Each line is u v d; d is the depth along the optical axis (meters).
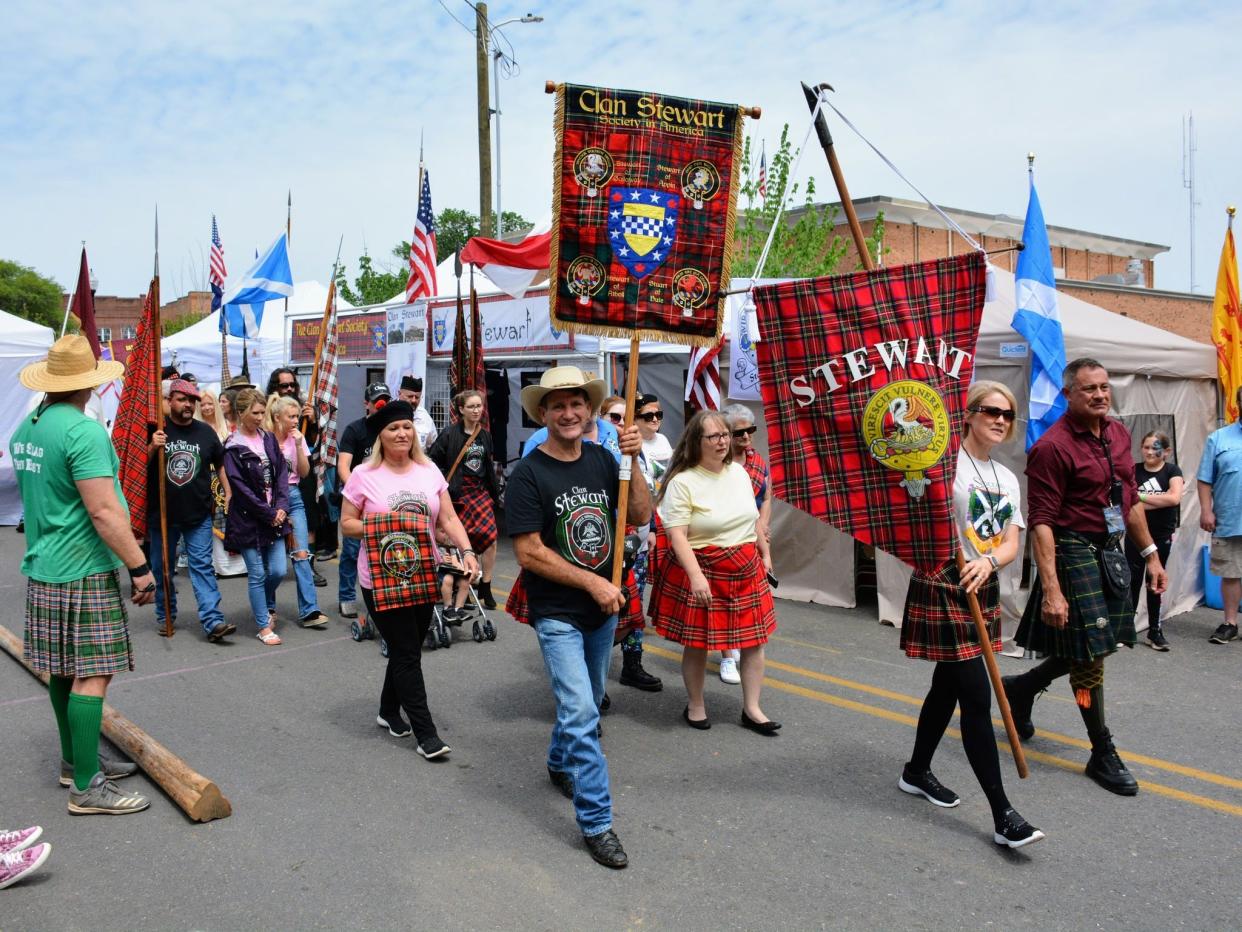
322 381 9.41
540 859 3.66
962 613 3.76
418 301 11.65
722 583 4.90
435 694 5.70
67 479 3.86
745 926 3.19
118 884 3.47
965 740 3.78
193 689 5.80
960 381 3.77
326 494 9.59
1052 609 4.24
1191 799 4.24
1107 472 4.31
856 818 4.02
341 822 3.97
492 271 9.84
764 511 5.77
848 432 3.81
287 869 3.57
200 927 3.19
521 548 3.76
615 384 10.03
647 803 4.18
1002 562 3.88
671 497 4.86
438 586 4.65
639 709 5.47
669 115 4.06
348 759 4.67
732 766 4.60
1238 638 7.20
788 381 3.87
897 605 7.47
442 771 4.52
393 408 4.69
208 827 3.93
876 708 5.47
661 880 3.50
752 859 3.66
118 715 4.86
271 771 4.52
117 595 4.03
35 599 3.97
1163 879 3.52
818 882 3.48
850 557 8.05
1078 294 16.45
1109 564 4.32
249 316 15.00
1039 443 4.36
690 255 4.10
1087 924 3.21
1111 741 4.43
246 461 6.74
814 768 4.57
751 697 5.09
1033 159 7.05
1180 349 7.89
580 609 3.83
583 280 4.01
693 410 8.72
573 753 3.68
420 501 4.67
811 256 16.83
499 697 5.64
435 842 3.79
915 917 3.25
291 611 7.95
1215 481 7.16
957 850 3.73
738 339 8.25
